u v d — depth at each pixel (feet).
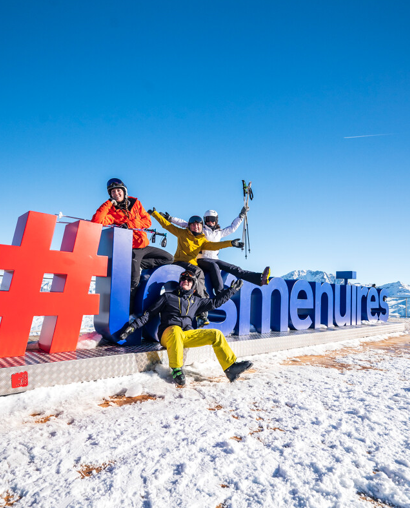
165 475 6.03
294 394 10.99
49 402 9.35
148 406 9.50
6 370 9.34
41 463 6.34
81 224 11.77
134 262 14.48
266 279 17.08
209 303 13.80
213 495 5.55
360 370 15.10
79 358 10.81
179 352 11.81
